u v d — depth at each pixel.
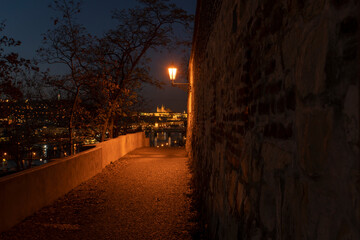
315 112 0.91
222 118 3.16
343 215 0.73
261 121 1.62
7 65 7.60
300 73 1.04
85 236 3.64
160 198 5.44
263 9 1.63
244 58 2.10
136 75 12.64
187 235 3.64
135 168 8.98
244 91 2.06
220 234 2.72
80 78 10.11
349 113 0.71
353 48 0.70
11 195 3.89
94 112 12.56
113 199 5.41
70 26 9.73
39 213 4.50
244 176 1.95
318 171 0.88
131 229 3.88
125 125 16.53
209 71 4.67
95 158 8.01
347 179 0.71
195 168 6.86
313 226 0.90
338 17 0.77
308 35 0.98
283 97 1.25
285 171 1.19
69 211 4.67
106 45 11.99
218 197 3.04
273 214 1.32
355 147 0.68
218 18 3.66
